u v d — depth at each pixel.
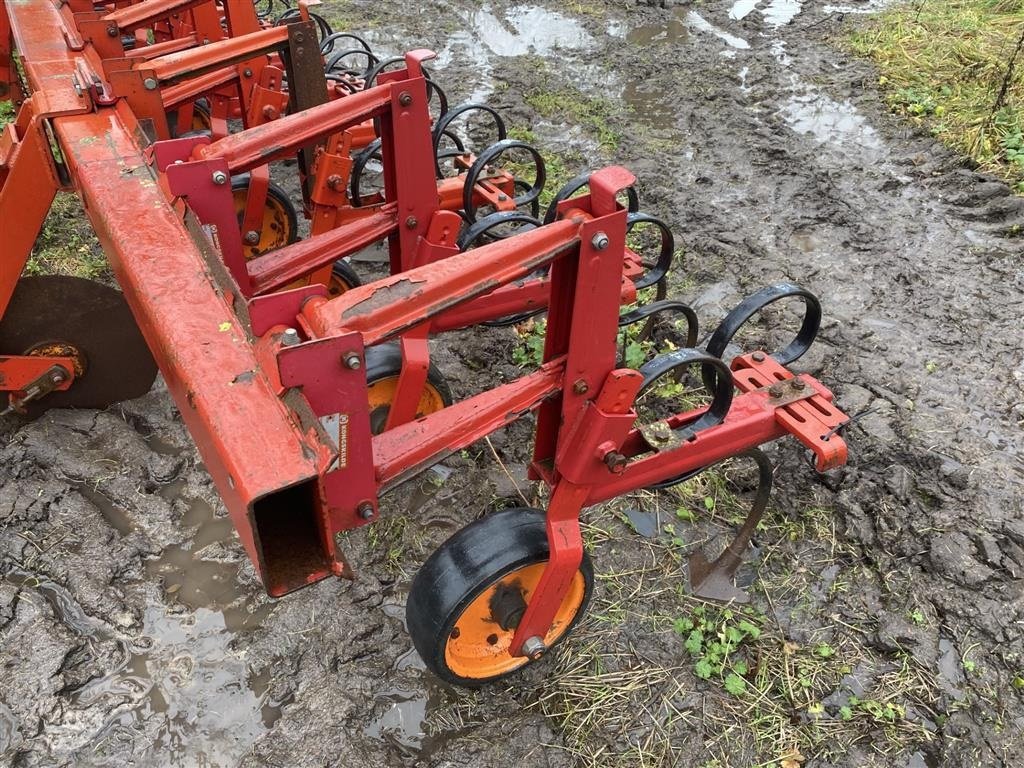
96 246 6.01
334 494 2.41
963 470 4.24
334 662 3.46
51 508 4.01
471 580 2.89
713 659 3.46
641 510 4.14
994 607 3.62
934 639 3.53
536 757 3.15
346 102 3.42
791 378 3.48
